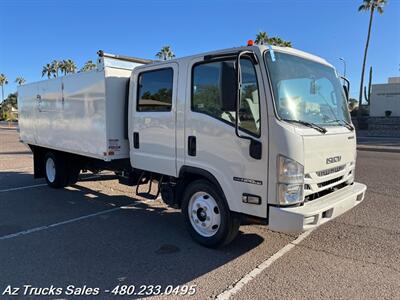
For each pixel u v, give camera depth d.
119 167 6.59
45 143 8.35
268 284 3.89
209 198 4.83
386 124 38.75
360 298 3.62
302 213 3.83
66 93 7.25
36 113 8.65
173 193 5.44
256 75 4.08
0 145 20.55
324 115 4.74
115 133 6.13
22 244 5.05
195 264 4.39
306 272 4.19
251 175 4.20
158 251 4.80
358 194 4.73
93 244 5.06
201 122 4.68
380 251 4.81
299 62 4.53
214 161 4.57
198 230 5.03
